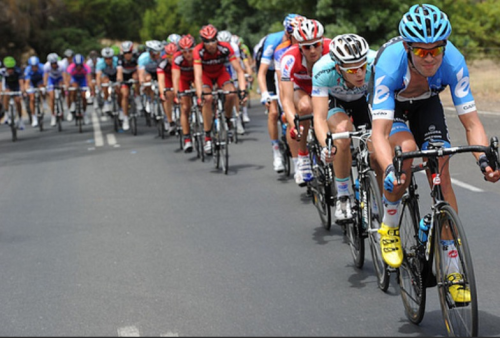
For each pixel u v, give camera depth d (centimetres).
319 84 1631
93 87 6044
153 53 4584
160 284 1603
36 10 16800
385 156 1227
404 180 1149
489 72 7325
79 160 3716
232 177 2916
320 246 1839
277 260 1741
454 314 1173
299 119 1922
